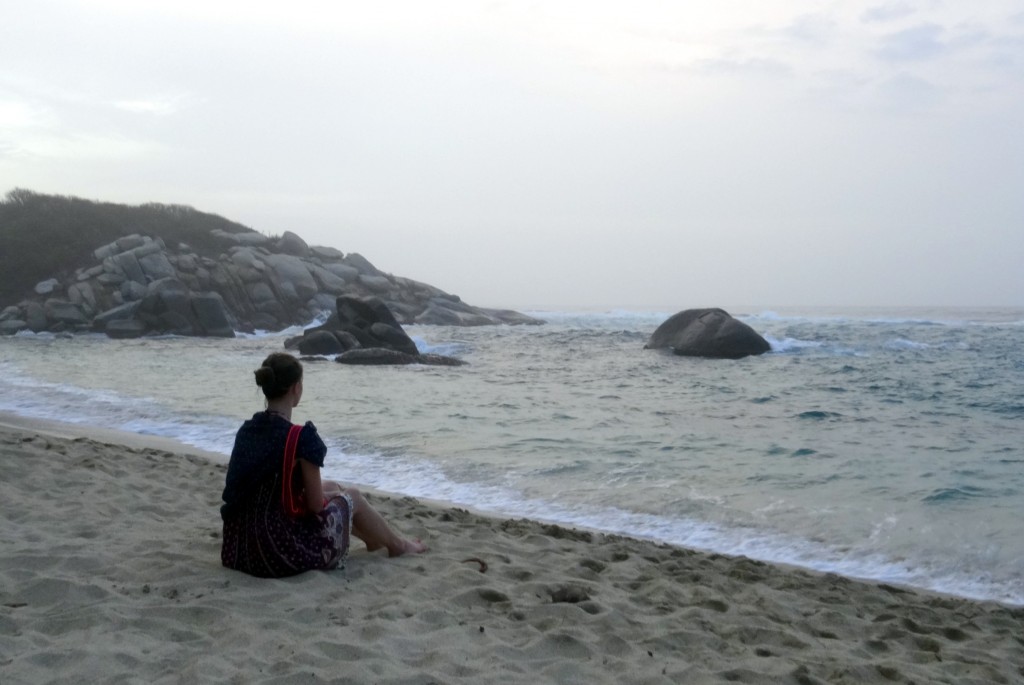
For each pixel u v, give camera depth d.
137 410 14.99
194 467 8.74
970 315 82.38
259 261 49.78
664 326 32.28
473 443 12.14
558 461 10.83
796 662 4.15
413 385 20.16
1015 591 6.21
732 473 10.13
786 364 25.80
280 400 4.89
